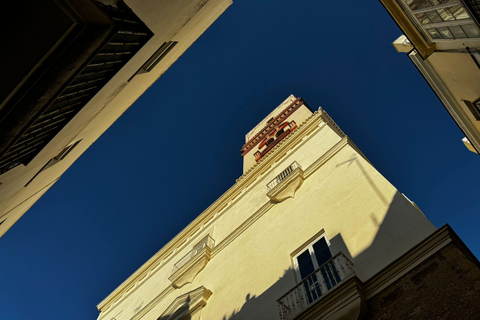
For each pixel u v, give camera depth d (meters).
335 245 10.70
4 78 5.13
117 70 7.73
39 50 5.15
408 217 9.64
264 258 13.26
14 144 6.05
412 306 7.18
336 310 7.95
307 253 11.61
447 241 7.77
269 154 22.09
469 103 11.83
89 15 5.32
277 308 10.45
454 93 12.26
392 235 9.45
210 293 14.32
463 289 6.79
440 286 7.14
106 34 5.80
